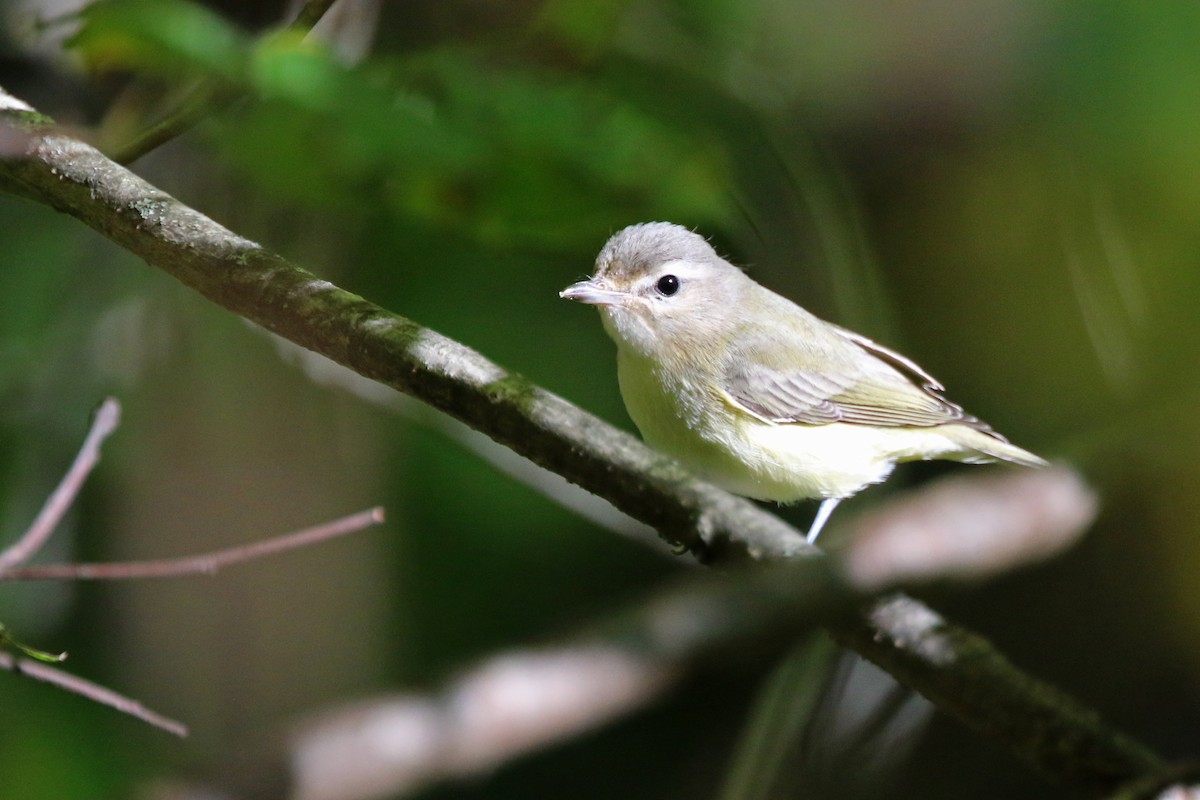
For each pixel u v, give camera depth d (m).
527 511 12.77
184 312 11.00
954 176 11.48
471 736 5.51
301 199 9.39
